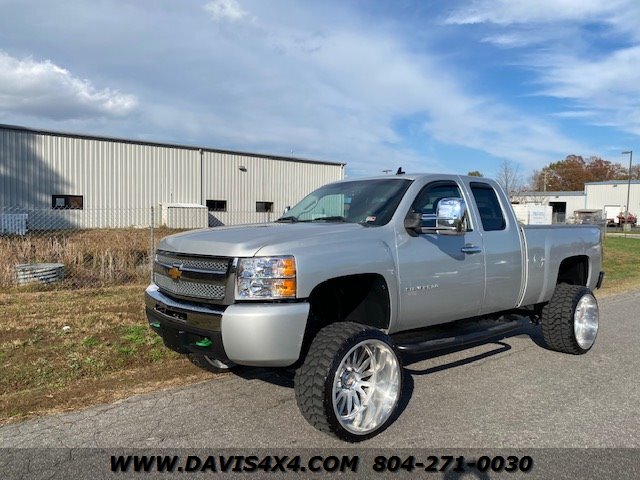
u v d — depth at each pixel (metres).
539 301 6.16
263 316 3.67
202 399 4.77
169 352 5.99
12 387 4.98
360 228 4.45
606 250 23.58
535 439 4.07
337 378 3.80
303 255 3.86
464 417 4.48
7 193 26.98
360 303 4.56
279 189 38.28
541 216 35.44
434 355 6.33
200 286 4.01
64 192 28.70
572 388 5.25
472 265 5.12
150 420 4.32
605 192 67.81
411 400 4.86
